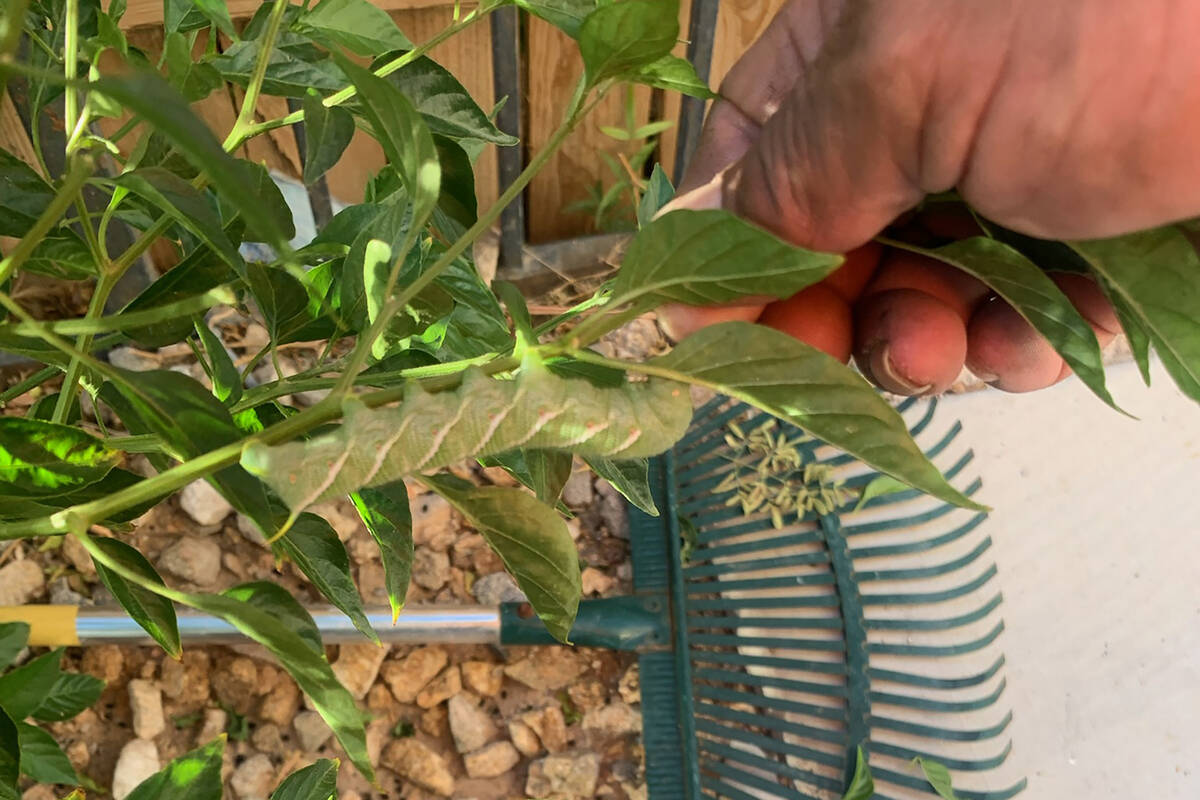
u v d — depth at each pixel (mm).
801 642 692
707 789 667
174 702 632
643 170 794
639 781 671
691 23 644
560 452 228
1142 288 186
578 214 809
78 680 392
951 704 673
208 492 666
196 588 649
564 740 675
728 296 150
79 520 162
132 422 208
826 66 215
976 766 663
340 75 270
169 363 717
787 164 230
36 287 662
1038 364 321
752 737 673
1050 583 729
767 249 136
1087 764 680
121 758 601
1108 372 801
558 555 198
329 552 243
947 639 708
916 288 302
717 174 273
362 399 163
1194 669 707
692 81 190
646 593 696
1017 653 710
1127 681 703
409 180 162
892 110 200
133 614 224
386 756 656
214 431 160
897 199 225
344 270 245
